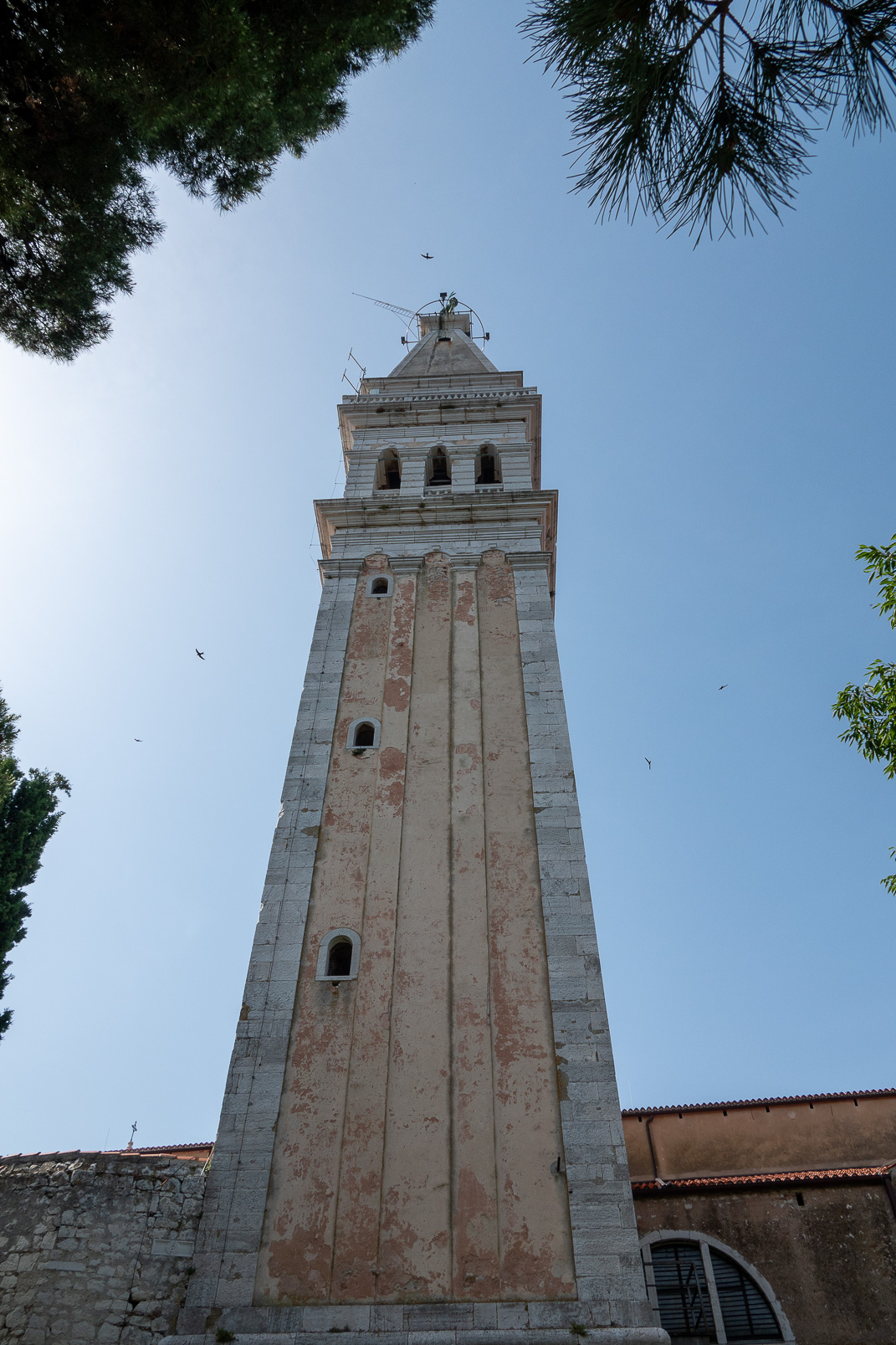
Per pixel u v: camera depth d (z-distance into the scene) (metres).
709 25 7.76
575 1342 14.95
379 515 30.97
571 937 19.88
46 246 15.34
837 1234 21.66
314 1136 17.48
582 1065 18.00
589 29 7.71
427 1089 17.98
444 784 23.09
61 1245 15.77
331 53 15.33
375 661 26.30
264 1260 16.08
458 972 19.59
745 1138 25.52
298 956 20.03
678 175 7.85
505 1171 16.91
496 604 27.83
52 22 13.30
